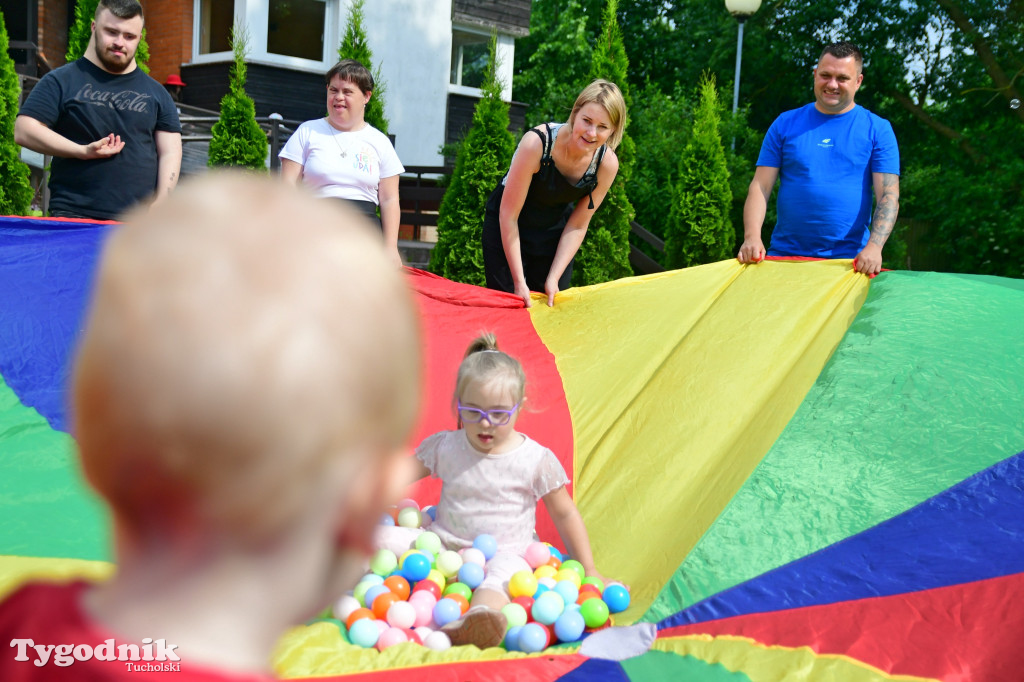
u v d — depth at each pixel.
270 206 0.53
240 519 0.51
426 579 2.92
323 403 0.50
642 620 2.61
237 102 9.34
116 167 4.62
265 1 13.61
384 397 0.53
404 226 16.22
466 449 3.19
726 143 12.12
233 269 0.50
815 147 4.73
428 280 5.01
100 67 4.61
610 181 4.73
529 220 4.90
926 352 3.69
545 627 2.62
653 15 24.67
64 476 3.19
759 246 4.71
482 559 3.01
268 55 13.74
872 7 18.81
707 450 3.53
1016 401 3.36
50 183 4.75
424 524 3.34
